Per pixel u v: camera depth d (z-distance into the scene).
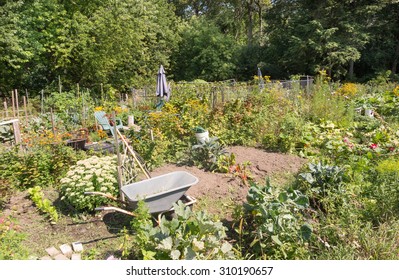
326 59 22.75
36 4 14.24
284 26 26.44
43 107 13.20
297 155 6.83
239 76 26.75
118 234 3.89
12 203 4.78
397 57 24.53
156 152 6.19
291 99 10.63
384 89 15.27
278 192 3.71
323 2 23.38
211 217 3.74
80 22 16.44
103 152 6.52
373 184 4.50
